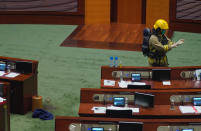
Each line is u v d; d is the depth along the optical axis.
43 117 14.09
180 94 12.69
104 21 25.84
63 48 21.53
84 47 21.67
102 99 12.69
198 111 12.30
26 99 14.58
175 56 20.58
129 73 14.55
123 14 25.92
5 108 12.55
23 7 25.92
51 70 18.61
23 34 23.78
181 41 14.94
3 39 22.80
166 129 10.74
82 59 19.98
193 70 14.63
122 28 25.09
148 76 14.56
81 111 12.16
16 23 25.89
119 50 21.27
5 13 25.75
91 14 25.70
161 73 14.44
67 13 25.80
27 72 14.97
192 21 24.41
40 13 25.94
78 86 16.97
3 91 12.84
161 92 12.66
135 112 12.18
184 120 10.77
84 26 25.47
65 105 15.22
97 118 10.81
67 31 24.50
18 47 21.55
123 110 11.50
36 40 22.75
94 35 23.69
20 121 13.94
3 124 12.59
